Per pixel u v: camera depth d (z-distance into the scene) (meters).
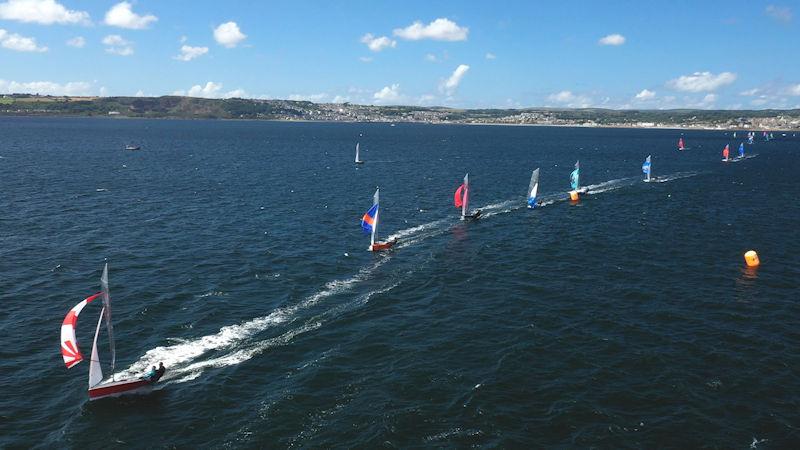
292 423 30.95
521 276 55.75
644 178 131.12
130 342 40.38
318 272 56.09
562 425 31.03
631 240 70.06
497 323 44.34
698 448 29.23
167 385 34.81
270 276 54.53
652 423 31.30
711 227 77.81
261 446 29.08
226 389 34.28
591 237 71.38
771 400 33.69
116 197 94.81
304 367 36.97
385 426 30.61
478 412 32.06
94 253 61.12
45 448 28.80
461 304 48.28
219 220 78.56
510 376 36.03
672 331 43.12
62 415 31.62
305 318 44.84
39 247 63.00
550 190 111.12
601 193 106.88
